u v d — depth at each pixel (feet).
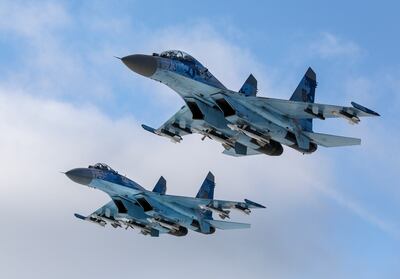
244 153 530.68
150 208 599.98
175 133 571.28
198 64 501.15
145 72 475.31
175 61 487.20
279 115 508.53
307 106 496.23
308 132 526.16
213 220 619.26
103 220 655.35
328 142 527.40
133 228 634.02
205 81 494.18
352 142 518.78
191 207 613.52
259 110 501.15
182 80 484.74
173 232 625.00
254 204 568.00
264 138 508.12
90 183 595.47
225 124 510.58
